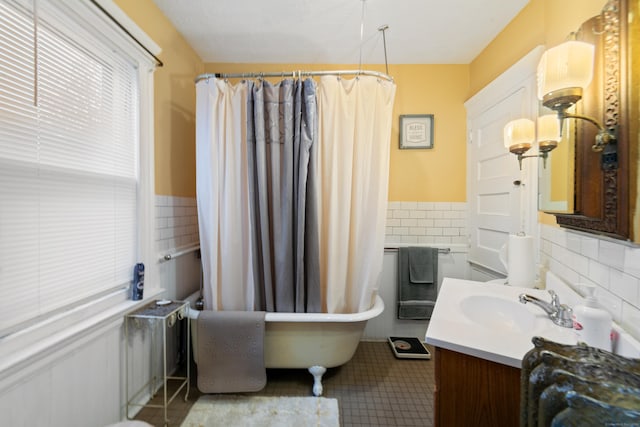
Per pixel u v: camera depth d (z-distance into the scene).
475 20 1.83
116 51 1.36
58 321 1.07
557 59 0.92
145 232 1.54
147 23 1.60
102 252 1.30
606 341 0.80
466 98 2.37
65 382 1.09
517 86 1.72
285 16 1.80
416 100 2.38
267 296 1.71
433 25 1.89
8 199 0.92
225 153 1.74
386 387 1.75
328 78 1.74
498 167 1.94
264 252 1.69
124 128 1.43
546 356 0.57
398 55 2.26
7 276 0.92
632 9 0.76
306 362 1.69
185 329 1.92
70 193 1.13
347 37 2.03
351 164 1.75
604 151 0.88
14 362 0.88
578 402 0.47
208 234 1.75
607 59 0.86
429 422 1.47
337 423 1.44
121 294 1.41
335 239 1.75
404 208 2.41
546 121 1.25
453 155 2.38
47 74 1.03
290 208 1.68
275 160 1.69
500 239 1.92
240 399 1.61
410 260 2.30
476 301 1.27
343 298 1.79
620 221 0.81
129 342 1.44
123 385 1.39
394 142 2.40
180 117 1.97
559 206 1.17
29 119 0.97
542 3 1.56
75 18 1.13
